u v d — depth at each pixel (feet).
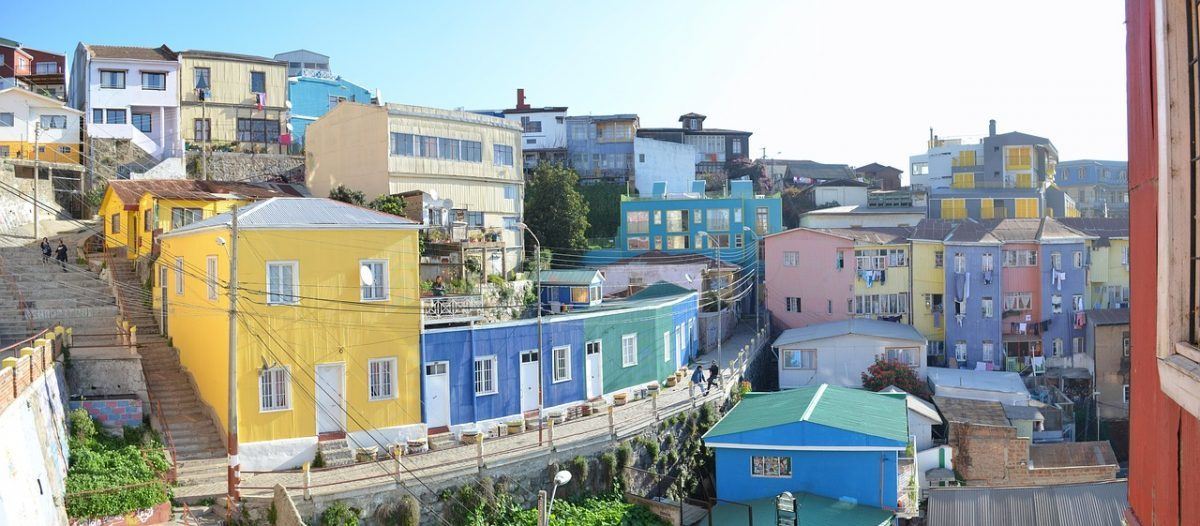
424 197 151.43
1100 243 203.82
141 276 126.11
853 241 202.08
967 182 280.31
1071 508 97.71
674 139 308.19
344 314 97.09
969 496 101.96
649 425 111.55
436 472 88.33
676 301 156.46
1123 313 193.47
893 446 98.94
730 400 139.64
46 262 131.64
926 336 200.34
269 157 198.08
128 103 193.57
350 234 97.71
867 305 202.49
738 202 236.02
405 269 101.50
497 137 182.91
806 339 176.04
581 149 277.64
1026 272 195.83
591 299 173.58
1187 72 23.50
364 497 81.66
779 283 210.38
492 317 150.82
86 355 93.71
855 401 116.47
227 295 87.40
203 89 203.82
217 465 87.66
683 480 114.83
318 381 95.40
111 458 81.00
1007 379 170.71
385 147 163.53
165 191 132.26
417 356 102.01
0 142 180.86
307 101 239.09
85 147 190.08
